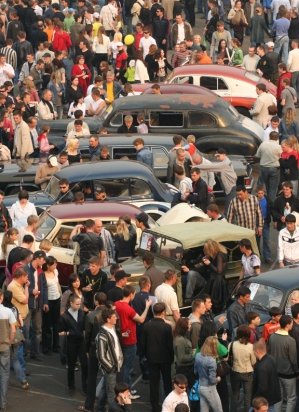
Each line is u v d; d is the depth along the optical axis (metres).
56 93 67.81
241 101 67.88
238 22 82.50
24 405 38.62
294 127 60.53
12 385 40.16
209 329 36.78
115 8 81.62
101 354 36.75
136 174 49.84
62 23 76.25
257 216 48.25
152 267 41.19
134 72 73.44
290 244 45.03
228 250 42.84
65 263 44.72
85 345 38.22
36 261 41.09
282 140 59.72
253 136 60.31
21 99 64.12
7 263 41.75
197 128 60.41
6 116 60.19
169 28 83.31
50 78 69.12
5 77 70.12
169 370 37.97
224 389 36.75
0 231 46.72
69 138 56.53
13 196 51.16
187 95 61.41
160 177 54.19
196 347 37.41
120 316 38.16
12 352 39.19
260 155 54.34
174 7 84.69
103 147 53.34
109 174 49.59
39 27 76.94
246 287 38.91
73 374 39.69
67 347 39.53
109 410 36.91
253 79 68.81
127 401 35.72
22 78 70.56
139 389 40.00
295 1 86.75
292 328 36.88
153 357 37.69
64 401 39.06
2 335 37.69
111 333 36.94
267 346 36.62
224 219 48.25
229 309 38.84
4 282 42.97
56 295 42.00
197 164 53.28
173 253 42.38
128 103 60.66
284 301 39.22
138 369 41.50
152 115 60.44
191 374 36.94
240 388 37.16
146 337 37.78
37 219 45.12
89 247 43.94
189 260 42.19
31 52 74.00
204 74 68.31
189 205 48.19
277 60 74.81
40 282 41.25
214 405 35.94
